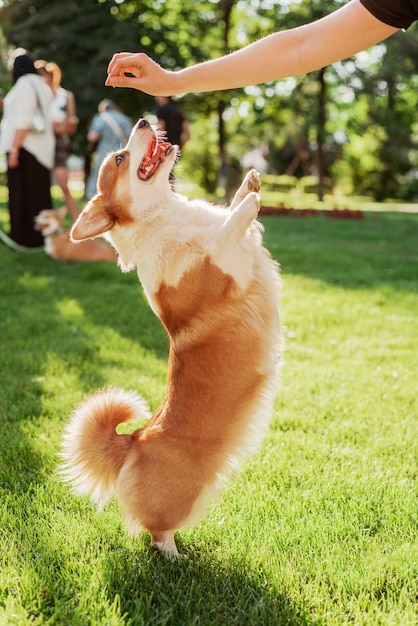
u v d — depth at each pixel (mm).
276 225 16938
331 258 10711
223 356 2816
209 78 2535
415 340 6199
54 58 23875
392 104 36938
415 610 2496
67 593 2615
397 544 2936
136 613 2479
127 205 2984
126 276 8906
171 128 10352
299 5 27859
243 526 3092
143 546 2986
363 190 43438
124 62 2498
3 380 5035
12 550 2873
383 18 2326
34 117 9391
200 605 2564
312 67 2492
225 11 29031
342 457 3781
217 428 2787
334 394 4762
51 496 3375
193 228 2914
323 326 6629
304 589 2623
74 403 4547
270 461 3742
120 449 2844
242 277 2816
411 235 14992
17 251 10305
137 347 5863
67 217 14812
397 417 4359
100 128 11805
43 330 6418
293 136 43469
